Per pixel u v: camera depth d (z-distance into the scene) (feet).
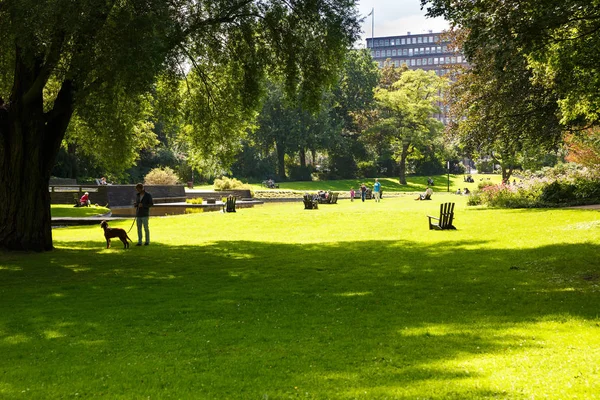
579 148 105.81
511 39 41.24
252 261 51.21
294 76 67.21
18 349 24.25
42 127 56.85
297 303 32.68
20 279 42.52
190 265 49.21
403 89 284.00
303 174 305.73
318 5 63.05
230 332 26.23
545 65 58.54
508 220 77.30
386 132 288.92
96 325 28.09
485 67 87.45
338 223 87.40
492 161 190.08
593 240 52.65
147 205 64.59
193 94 76.89
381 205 129.18
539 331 24.71
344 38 64.39
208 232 81.15
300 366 20.71
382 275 41.86
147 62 47.73
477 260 46.98
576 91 50.37
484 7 43.39
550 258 44.98
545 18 38.99
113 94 53.98
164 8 51.47
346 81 313.94
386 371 19.65
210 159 79.71
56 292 37.32
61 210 126.52
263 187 264.52
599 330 24.45
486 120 98.37
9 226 56.65
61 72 54.39
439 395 16.97
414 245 59.16
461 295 33.81
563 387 17.19
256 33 70.03
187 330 26.84
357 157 315.58
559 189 98.07
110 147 79.25
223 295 35.45
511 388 17.25
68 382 19.71
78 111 55.62
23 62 54.49
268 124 280.72
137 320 29.04
